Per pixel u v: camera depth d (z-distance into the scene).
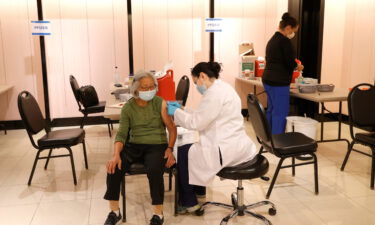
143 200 3.11
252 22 5.96
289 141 3.05
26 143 4.79
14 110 5.54
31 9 5.34
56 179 3.57
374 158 3.24
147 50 5.79
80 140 3.52
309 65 5.82
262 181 3.45
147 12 5.68
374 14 4.93
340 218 2.77
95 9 5.54
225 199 3.11
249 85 6.11
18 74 5.48
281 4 5.92
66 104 5.70
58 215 2.86
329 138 4.78
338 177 3.53
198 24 5.84
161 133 2.74
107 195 2.62
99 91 5.78
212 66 2.56
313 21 5.64
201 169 2.57
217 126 2.53
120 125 2.72
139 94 2.60
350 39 5.43
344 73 5.62
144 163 2.64
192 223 2.73
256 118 2.85
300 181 3.45
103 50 5.67
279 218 2.78
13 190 3.32
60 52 5.55
